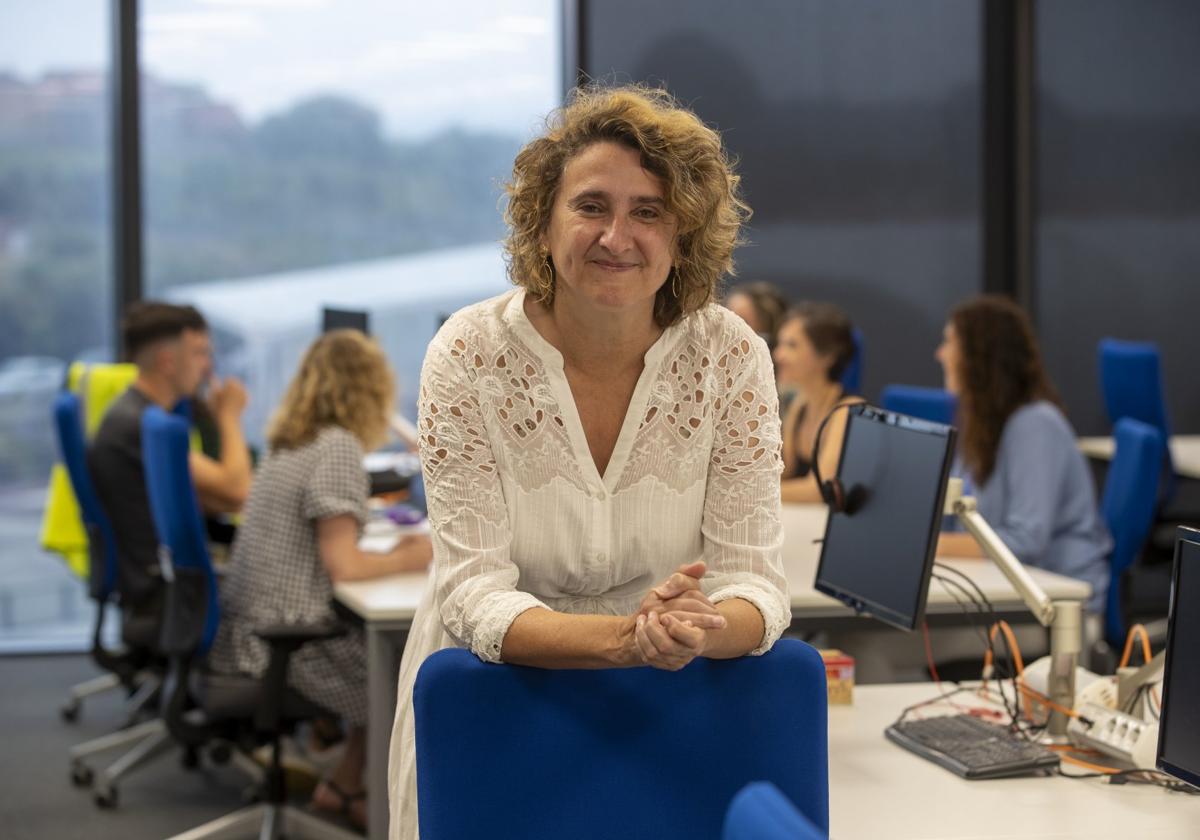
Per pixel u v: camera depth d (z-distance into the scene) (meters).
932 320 6.09
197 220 5.61
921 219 6.06
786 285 6.02
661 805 1.55
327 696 3.18
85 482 4.06
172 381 3.96
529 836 1.53
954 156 6.05
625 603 1.76
